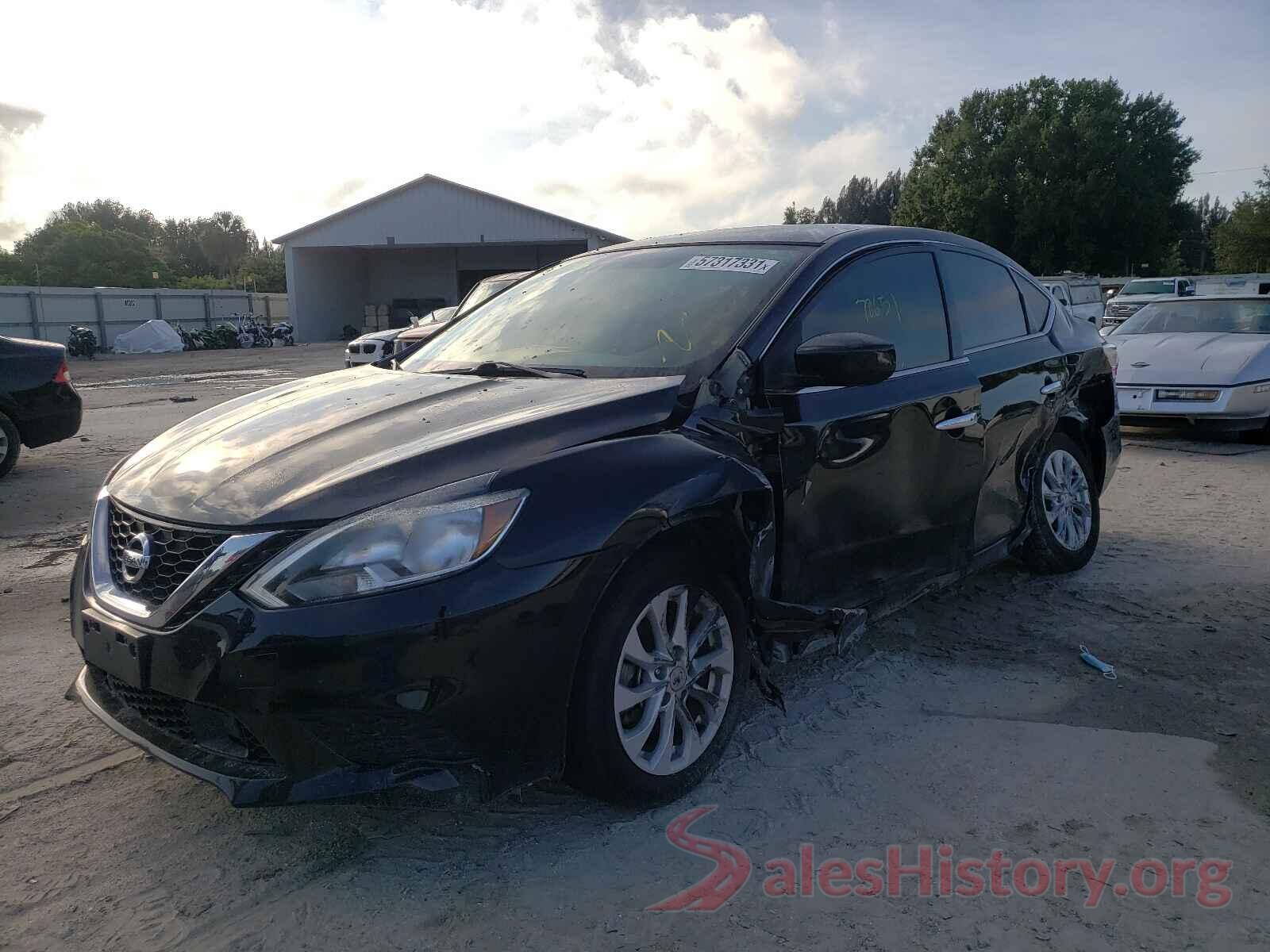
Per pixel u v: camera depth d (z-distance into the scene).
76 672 4.01
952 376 3.95
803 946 2.33
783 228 4.07
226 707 2.41
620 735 2.73
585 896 2.52
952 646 4.20
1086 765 3.16
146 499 2.77
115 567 2.79
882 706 3.61
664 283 3.76
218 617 2.41
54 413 8.48
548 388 3.19
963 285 4.34
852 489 3.44
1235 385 8.88
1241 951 2.30
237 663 2.38
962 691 3.74
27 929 2.41
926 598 4.79
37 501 7.44
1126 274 47.88
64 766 3.23
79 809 2.96
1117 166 45.44
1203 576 5.09
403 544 2.41
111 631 2.62
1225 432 9.66
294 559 2.41
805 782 3.07
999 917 2.43
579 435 2.82
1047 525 4.81
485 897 2.52
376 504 2.48
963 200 48.88
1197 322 10.34
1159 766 3.15
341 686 2.34
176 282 74.88
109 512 2.94
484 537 2.46
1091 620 4.47
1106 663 3.97
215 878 2.62
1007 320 4.64
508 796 3.01
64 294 35.94
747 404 3.18
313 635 2.34
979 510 4.20
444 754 2.46
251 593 2.41
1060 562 4.95
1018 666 3.97
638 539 2.67
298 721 2.37
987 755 3.23
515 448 2.70
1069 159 45.81
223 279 86.75
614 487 2.67
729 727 3.12
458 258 46.50
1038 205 46.09
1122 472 7.96
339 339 45.25
